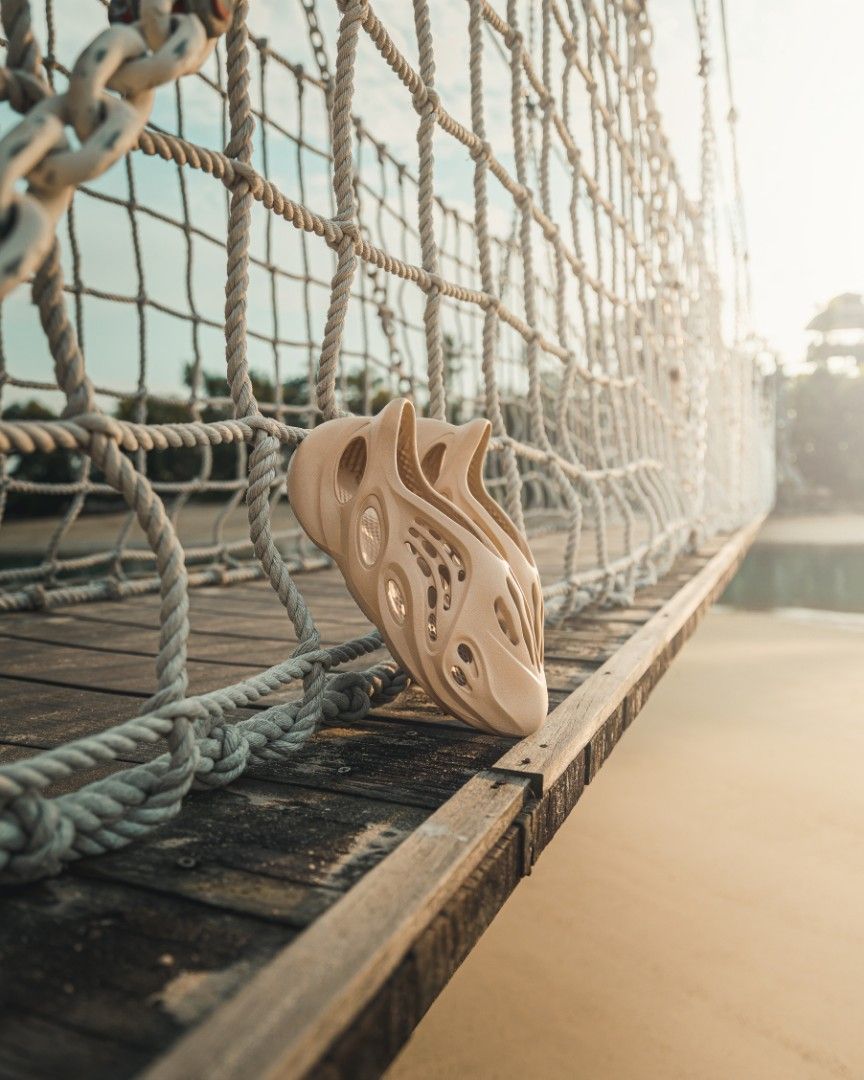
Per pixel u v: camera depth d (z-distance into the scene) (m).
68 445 0.89
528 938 2.09
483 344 2.28
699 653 5.39
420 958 0.79
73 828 0.89
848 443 32.56
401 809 1.08
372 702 1.59
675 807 2.89
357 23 1.48
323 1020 0.63
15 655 2.25
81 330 2.94
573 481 2.88
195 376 3.61
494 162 2.30
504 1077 1.58
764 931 2.08
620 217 3.80
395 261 1.72
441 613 1.27
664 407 4.93
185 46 0.85
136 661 2.17
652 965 1.95
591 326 3.28
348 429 1.31
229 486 3.98
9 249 0.72
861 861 2.45
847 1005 1.77
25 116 0.78
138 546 10.55
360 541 1.29
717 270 7.42
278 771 1.22
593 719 1.47
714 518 7.14
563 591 2.49
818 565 11.10
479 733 1.42
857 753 3.42
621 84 3.92
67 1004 0.67
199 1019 0.66
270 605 3.24
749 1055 1.62
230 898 0.85
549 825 1.21
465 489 1.39
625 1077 1.57
